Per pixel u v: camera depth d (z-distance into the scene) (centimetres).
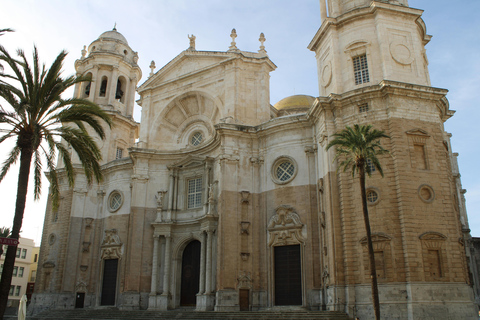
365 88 2877
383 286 2520
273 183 3459
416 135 2800
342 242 2758
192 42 4353
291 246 3278
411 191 2656
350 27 3253
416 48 3119
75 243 4425
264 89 3875
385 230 2619
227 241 3338
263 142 3625
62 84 2133
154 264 3831
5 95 2048
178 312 3145
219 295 3195
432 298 2448
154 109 4466
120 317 3325
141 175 4172
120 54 5206
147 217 4084
